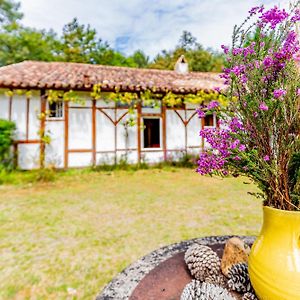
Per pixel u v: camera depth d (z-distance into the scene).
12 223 4.25
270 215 1.05
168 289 1.29
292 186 1.02
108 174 8.77
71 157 9.47
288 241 1.00
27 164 9.08
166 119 10.56
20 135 9.02
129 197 5.91
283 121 1.01
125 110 10.03
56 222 4.30
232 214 4.70
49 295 2.42
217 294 1.11
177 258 1.61
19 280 2.65
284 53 1.02
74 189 6.69
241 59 1.17
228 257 1.43
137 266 1.51
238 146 1.07
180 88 9.96
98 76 10.56
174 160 10.59
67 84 8.75
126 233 3.84
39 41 23.89
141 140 10.27
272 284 0.99
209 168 1.24
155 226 4.11
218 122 1.30
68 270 2.84
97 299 1.21
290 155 0.99
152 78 11.57
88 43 26.41
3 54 22.14
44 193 6.27
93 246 3.42
